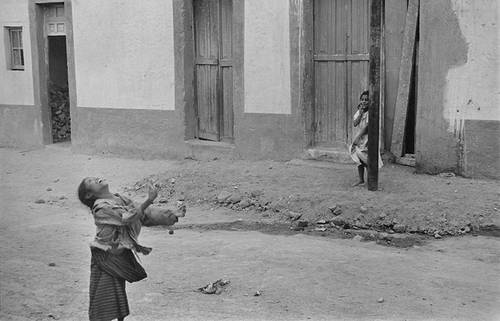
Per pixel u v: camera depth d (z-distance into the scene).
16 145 18.20
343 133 12.41
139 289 6.82
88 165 14.80
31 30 17.41
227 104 13.95
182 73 14.28
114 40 15.35
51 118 17.88
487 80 10.16
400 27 11.54
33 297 6.58
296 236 9.02
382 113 11.80
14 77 18.03
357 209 9.47
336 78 12.40
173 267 7.60
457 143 10.53
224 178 11.81
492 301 6.33
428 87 10.77
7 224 10.11
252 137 13.20
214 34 14.02
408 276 7.08
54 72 18.36
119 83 15.38
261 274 7.19
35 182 13.62
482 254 7.93
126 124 15.37
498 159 10.19
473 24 10.19
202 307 6.27
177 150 14.51
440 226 8.90
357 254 7.95
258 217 10.08
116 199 5.43
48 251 8.41
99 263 5.27
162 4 14.41
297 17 12.34
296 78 12.49
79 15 15.96
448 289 6.68
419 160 10.96
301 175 11.45
